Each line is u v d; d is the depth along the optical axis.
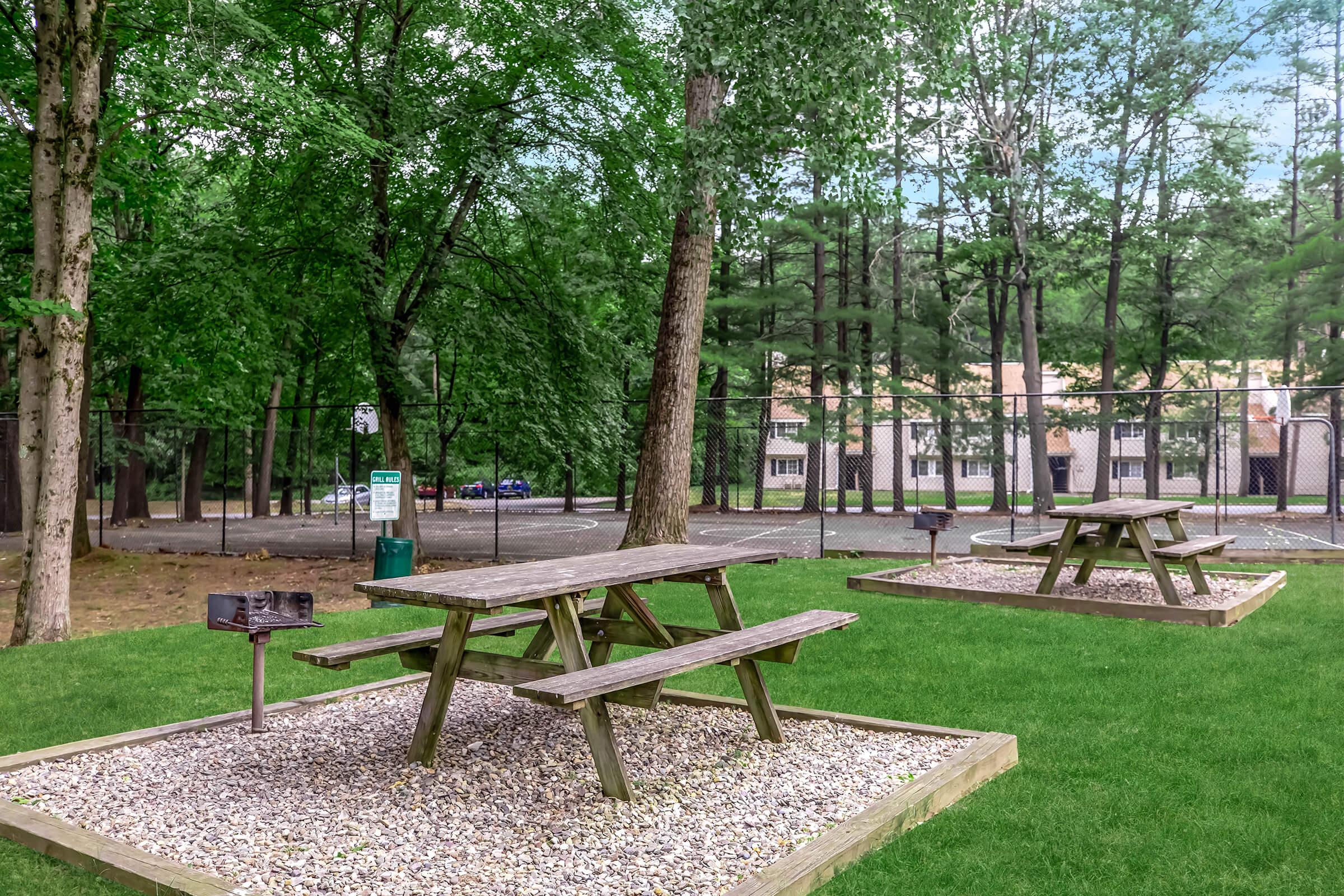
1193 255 34.22
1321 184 34.47
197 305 16.08
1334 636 8.35
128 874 3.60
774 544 21.09
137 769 4.99
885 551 16.23
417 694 6.64
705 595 11.36
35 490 10.22
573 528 27.17
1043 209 30.86
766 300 33.50
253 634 5.77
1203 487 26.03
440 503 33.25
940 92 14.02
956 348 34.34
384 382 16.98
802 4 11.73
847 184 12.49
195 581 15.25
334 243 15.89
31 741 5.84
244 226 16.23
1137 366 35.94
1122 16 30.41
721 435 29.75
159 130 16.36
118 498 29.62
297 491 26.67
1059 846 3.92
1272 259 33.25
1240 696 6.46
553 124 16.88
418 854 3.80
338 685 7.16
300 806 4.39
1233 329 33.66
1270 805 4.40
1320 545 18.39
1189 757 5.16
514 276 17.83
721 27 11.82
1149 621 9.43
